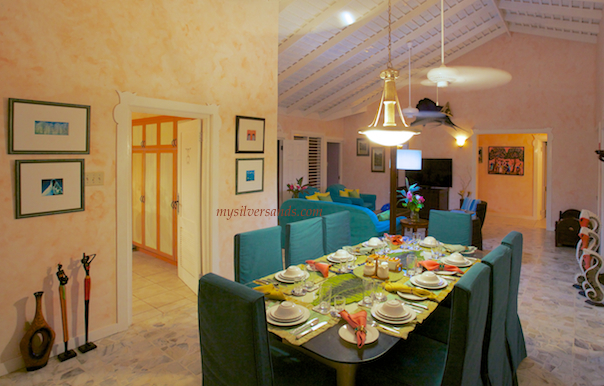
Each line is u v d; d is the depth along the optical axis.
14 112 2.39
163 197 5.05
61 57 2.60
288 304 1.87
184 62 3.33
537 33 7.06
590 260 3.72
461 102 8.20
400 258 2.85
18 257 2.49
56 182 2.62
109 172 2.91
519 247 2.49
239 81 3.85
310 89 7.37
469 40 7.64
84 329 2.85
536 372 2.52
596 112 6.44
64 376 2.44
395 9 5.16
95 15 2.75
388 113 2.31
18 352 2.51
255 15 3.98
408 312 1.89
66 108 2.63
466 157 8.34
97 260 2.90
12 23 2.37
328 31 5.32
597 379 2.44
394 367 1.88
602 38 5.34
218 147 3.67
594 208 6.87
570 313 3.47
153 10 3.09
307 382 1.72
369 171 9.93
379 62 7.09
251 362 1.49
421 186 8.96
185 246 4.18
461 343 1.61
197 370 2.52
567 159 7.07
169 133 4.80
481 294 1.74
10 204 2.43
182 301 3.72
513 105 7.57
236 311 1.50
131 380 2.41
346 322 1.82
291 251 3.00
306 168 8.67
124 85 2.94
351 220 4.96
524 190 9.12
